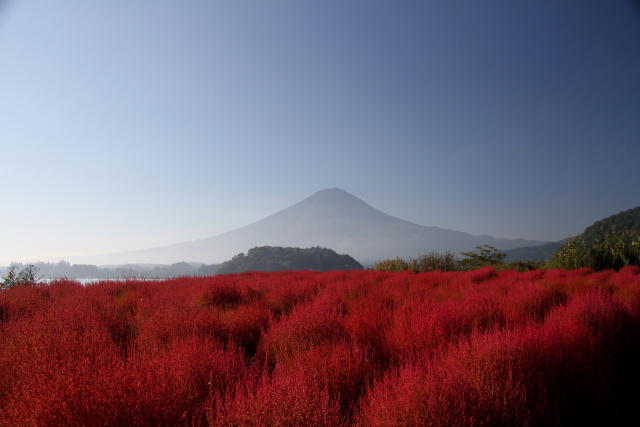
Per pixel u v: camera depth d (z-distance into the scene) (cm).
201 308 675
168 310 560
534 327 455
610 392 367
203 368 331
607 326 525
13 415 240
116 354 350
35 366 313
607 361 426
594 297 630
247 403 252
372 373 361
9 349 375
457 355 353
